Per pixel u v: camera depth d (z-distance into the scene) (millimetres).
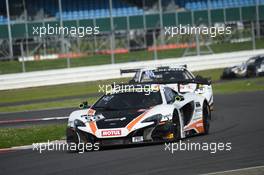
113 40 132625
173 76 59000
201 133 43781
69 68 119438
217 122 52125
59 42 128250
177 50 137125
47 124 59875
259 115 55688
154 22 137500
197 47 130875
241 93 85062
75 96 100375
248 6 143750
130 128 36938
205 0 144000
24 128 54312
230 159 31375
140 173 28641
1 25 125062
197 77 60250
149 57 132125
